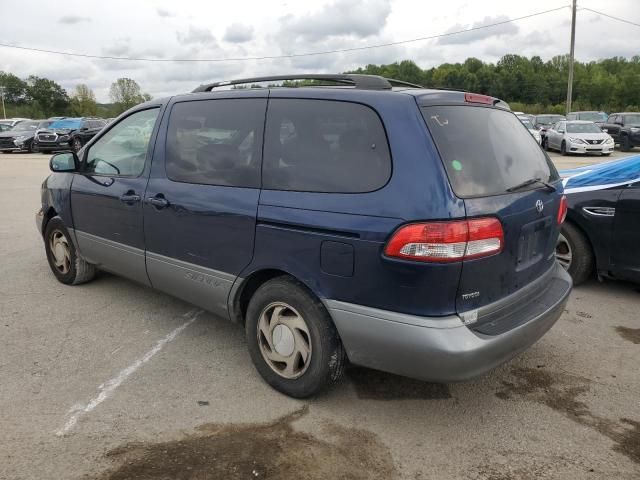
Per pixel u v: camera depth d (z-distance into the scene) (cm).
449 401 328
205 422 302
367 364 291
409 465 270
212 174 353
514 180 307
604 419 310
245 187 331
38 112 8788
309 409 317
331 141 300
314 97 313
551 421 309
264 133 329
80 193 461
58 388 335
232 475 259
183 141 376
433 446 285
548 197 333
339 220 282
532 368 370
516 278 304
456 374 267
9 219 859
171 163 382
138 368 362
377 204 272
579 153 2245
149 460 268
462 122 295
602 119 2744
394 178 271
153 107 411
